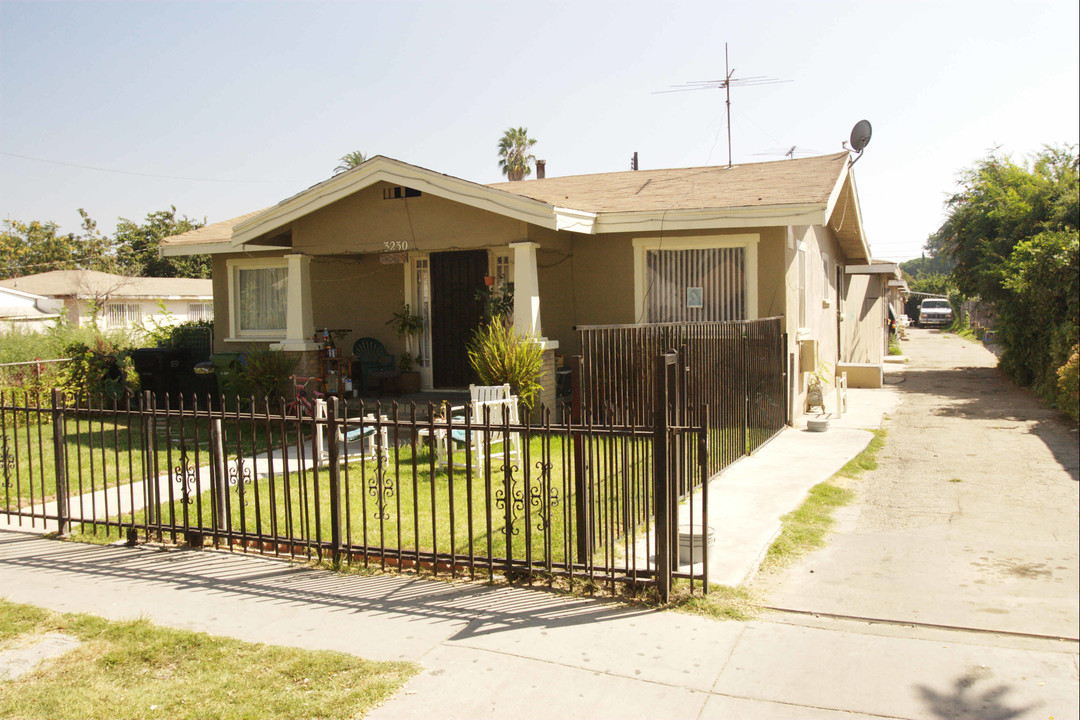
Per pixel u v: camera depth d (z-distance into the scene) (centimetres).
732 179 1312
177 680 402
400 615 482
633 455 511
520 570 529
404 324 1386
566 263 1262
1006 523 676
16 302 2638
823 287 1591
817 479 828
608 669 407
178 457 966
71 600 515
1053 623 460
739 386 934
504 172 4472
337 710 369
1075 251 1365
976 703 369
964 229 2188
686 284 1211
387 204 1176
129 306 3266
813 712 362
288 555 600
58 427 663
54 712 370
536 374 1048
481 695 382
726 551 589
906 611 480
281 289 1509
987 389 1666
